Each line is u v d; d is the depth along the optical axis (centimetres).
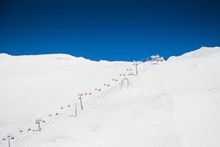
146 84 5475
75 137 3744
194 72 5956
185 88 4872
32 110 6169
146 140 3056
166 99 4150
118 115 4094
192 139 2861
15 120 5797
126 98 4884
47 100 6600
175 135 2988
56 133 4131
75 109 5028
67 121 4659
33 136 4472
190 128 3112
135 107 4216
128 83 5753
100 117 4269
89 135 3681
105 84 6600
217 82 5034
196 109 3612
